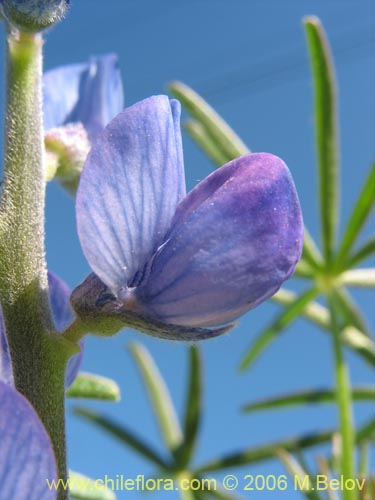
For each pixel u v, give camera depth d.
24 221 0.07
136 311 0.07
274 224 0.07
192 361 0.12
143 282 0.07
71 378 0.08
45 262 0.07
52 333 0.07
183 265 0.07
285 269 0.07
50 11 0.07
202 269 0.07
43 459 0.06
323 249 0.12
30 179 0.07
